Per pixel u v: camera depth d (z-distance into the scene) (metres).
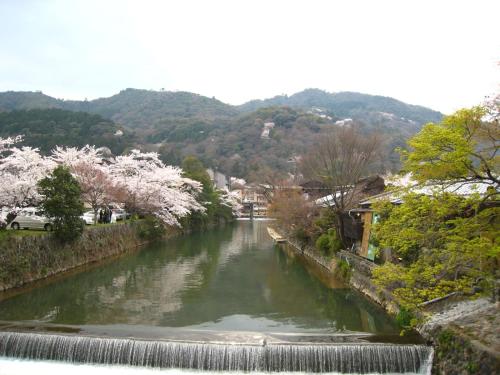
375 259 20.83
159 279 24.62
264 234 55.72
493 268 11.09
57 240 24.48
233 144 114.88
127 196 36.66
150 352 12.66
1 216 21.36
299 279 25.11
